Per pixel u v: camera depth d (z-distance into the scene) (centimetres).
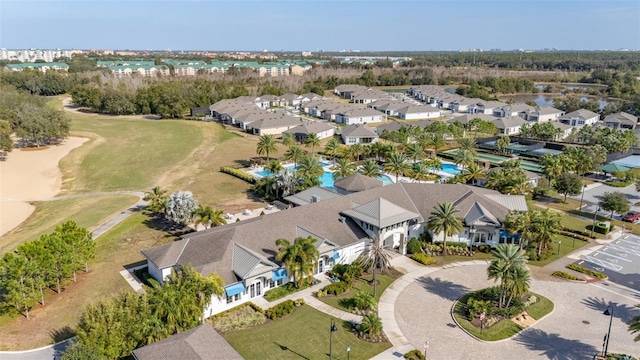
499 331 4772
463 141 11912
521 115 18450
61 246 5253
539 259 6500
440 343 4584
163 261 5447
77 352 3822
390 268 6134
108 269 6050
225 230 5844
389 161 9969
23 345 4456
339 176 9469
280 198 8975
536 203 8875
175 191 9725
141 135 15300
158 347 3856
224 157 12600
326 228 6312
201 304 4600
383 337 4662
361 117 17588
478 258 6550
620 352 4428
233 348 4197
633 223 7869
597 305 5306
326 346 4516
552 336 4709
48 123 13362
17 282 4753
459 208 6931
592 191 9706
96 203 9112
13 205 9344
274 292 5444
